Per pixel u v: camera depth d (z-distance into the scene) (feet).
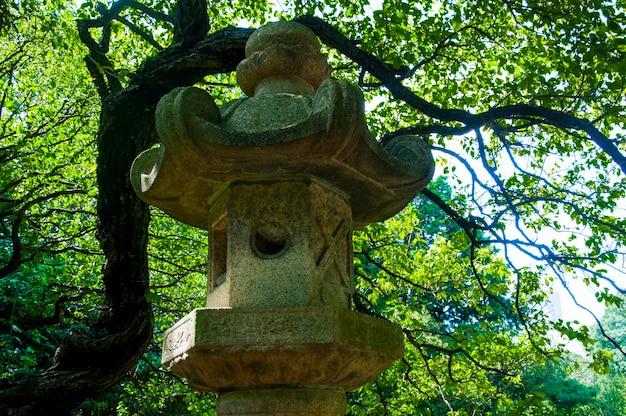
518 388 39.63
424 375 25.57
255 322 8.18
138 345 17.21
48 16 22.53
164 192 10.19
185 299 29.71
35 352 28.37
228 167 9.12
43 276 24.85
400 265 24.14
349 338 8.32
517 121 20.52
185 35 16.79
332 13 22.11
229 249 9.26
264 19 24.43
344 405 9.60
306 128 8.24
